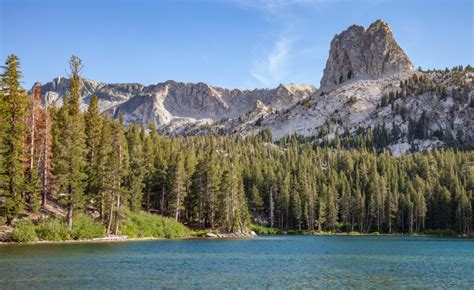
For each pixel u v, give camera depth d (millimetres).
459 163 192250
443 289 36250
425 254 68125
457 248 81750
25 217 71125
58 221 71812
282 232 146250
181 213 120750
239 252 66500
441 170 181125
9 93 69375
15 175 66562
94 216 85750
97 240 74812
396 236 136250
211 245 78562
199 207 111375
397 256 64125
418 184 165750
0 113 66688
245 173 168625
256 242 92500
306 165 184625
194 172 114062
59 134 78875
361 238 121000
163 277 39812
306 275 42688
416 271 46938
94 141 88188
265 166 175875
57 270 41094
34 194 71125
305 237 122625
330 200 153500
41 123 81938
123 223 87250
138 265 47125
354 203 158875
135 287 34594
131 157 107000
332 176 172625
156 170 112062
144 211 104375
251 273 43531
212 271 44531
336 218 155375
